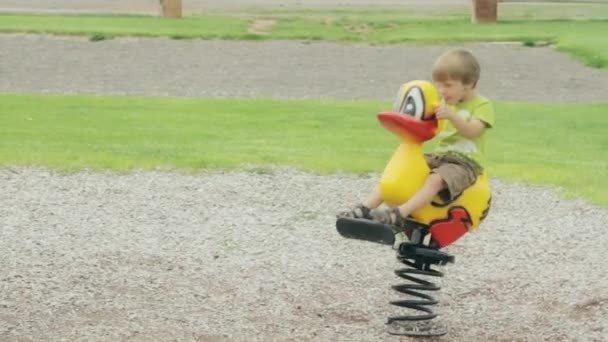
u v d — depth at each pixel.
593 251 10.80
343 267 10.09
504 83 23.72
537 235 11.40
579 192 13.41
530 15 34.94
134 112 19.34
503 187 13.73
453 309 9.00
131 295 9.14
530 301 9.22
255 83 23.33
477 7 32.38
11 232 11.12
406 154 7.84
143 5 36.62
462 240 11.17
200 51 27.20
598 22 32.78
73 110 19.36
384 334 8.34
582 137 17.58
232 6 37.03
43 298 9.00
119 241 10.85
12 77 23.39
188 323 8.46
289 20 32.84
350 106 20.50
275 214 12.10
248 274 9.81
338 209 12.42
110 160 14.72
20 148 15.50
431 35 29.59
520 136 17.61
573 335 8.40
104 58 26.00
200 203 12.54
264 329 8.38
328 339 8.20
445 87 7.86
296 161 14.90
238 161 14.84
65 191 13.02
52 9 34.50
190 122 18.42
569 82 23.84
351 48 27.91
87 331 8.23
